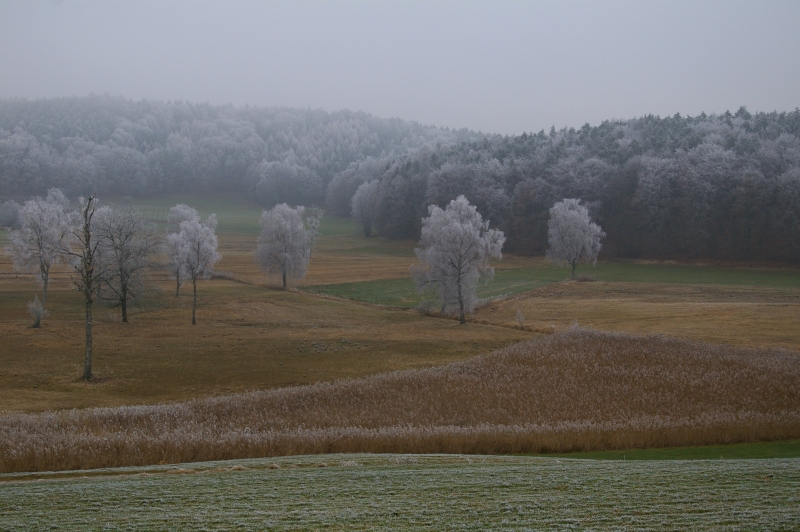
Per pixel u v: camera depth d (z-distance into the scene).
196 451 21.30
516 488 13.92
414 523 11.39
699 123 154.88
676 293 81.56
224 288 88.81
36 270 82.44
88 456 20.22
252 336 60.03
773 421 28.61
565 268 109.12
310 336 60.41
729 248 109.56
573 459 20.44
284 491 13.76
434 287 74.62
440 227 73.69
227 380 43.16
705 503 12.59
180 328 63.44
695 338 54.91
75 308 71.25
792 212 100.88
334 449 22.89
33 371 44.28
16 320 63.94
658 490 13.66
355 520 11.57
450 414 32.56
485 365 43.03
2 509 12.39
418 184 153.38
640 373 40.06
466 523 11.38
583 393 36.41
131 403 36.88
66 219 71.38
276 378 43.69
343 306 78.88
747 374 39.44
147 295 74.31
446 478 15.03
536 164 145.25
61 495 13.46
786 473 15.31
